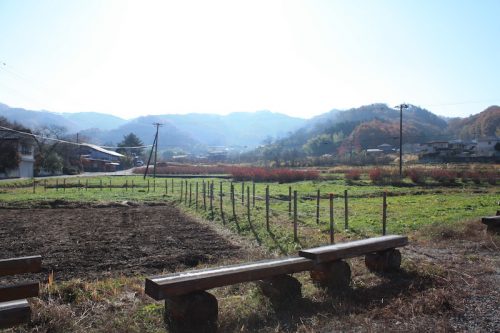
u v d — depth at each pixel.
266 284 6.61
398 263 8.24
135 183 48.19
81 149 110.38
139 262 10.98
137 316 6.06
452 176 43.75
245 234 14.49
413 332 5.29
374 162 88.38
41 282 8.90
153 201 28.25
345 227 14.38
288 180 49.81
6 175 59.28
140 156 145.25
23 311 4.89
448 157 87.25
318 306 6.30
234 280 5.79
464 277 7.72
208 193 29.72
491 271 8.20
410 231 13.84
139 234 15.31
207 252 12.12
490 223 11.98
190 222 18.41
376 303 6.34
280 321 5.76
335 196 29.33
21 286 5.12
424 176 44.56
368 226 14.99
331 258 6.93
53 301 6.63
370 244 7.62
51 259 11.29
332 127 163.62
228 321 5.77
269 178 50.81
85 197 30.27
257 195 29.30
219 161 150.75
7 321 4.79
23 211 23.25
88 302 6.78
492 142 99.06
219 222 17.52
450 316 5.86
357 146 124.25
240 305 6.38
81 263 10.85
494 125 141.75
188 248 12.70
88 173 87.94
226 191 33.69
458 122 179.25
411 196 29.97
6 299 5.03
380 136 127.56
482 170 52.34
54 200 27.00
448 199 26.67
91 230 16.33
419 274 7.87
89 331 5.60
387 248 8.05
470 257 9.52
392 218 17.27
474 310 6.09
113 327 5.68
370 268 8.27
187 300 5.46
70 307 6.46
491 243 11.02
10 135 66.62
